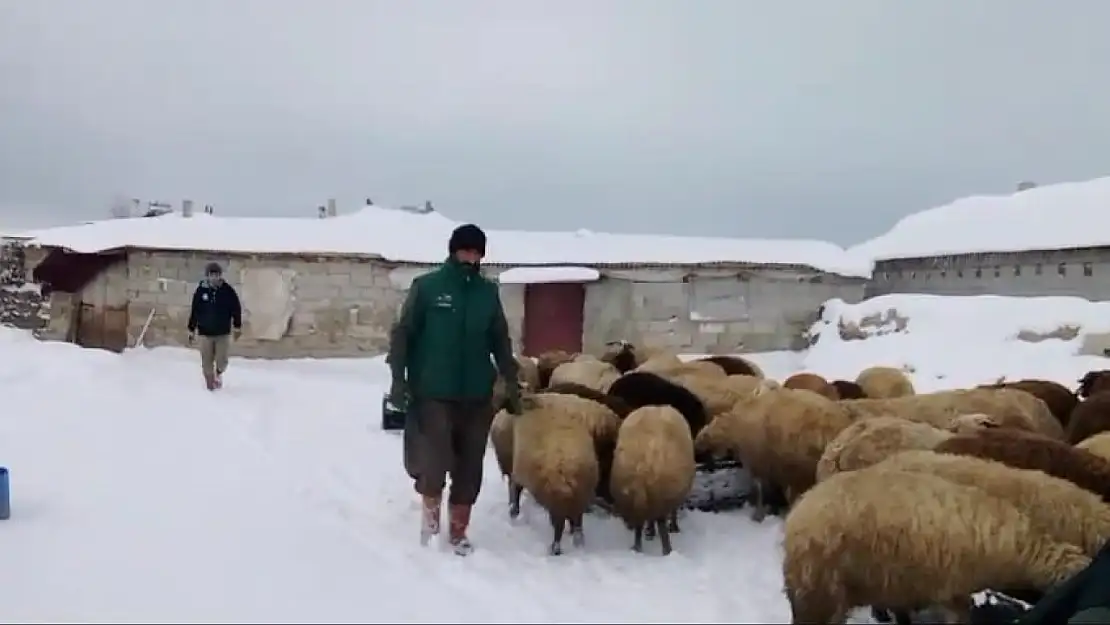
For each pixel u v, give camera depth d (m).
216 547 6.20
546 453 6.54
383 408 11.32
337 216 26.05
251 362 19.78
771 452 7.46
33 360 15.43
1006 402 8.28
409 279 21.44
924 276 24.33
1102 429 7.67
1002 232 23.27
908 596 4.69
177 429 10.72
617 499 6.70
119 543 6.22
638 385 8.70
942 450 5.70
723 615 5.32
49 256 21.22
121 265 20.53
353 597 5.31
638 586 5.86
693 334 22.34
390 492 8.10
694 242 25.20
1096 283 20.25
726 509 8.07
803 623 4.81
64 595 5.18
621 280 22.38
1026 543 4.55
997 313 19.12
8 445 9.38
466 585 5.70
